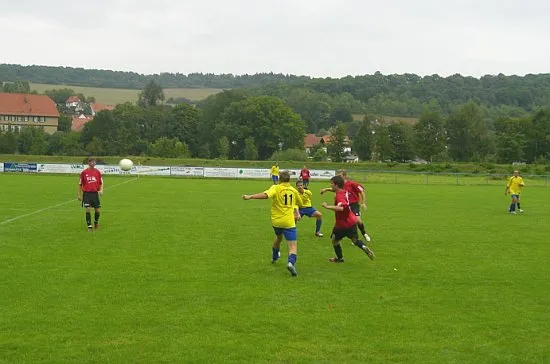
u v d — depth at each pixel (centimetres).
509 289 1109
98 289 1059
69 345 767
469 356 750
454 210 2825
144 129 12269
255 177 6050
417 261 1400
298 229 2019
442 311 948
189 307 946
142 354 738
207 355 738
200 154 11475
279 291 1063
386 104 18288
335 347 772
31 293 1023
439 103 19512
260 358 730
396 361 731
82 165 6028
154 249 1507
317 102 17388
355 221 1352
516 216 2559
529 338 821
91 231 1838
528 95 19288
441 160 11025
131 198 3209
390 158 10819
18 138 10700
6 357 724
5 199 2969
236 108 11662
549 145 10456
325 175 6231
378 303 991
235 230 1905
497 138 10819
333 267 1311
